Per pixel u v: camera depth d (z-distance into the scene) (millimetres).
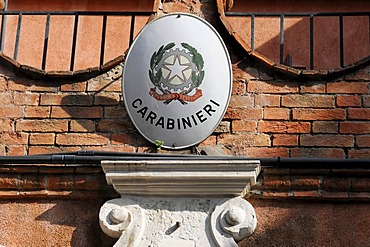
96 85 7121
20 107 7078
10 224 6746
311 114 6930
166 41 6906
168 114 6816
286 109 6957
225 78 6879
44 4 10039
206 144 6879
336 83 7008
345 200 6652
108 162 6559
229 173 6512
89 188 6746
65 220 6734
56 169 6773
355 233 6602
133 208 6578
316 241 6582
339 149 6836
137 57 6914
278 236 6598
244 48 7039
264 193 6660
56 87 7129
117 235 6555
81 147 6957
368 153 6812
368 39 9602
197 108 6816
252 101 6980
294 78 7023
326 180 6648
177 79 6832
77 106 7066
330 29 9695
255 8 9781
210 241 6465
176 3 7328
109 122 7004
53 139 6984
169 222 6527
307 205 6676
